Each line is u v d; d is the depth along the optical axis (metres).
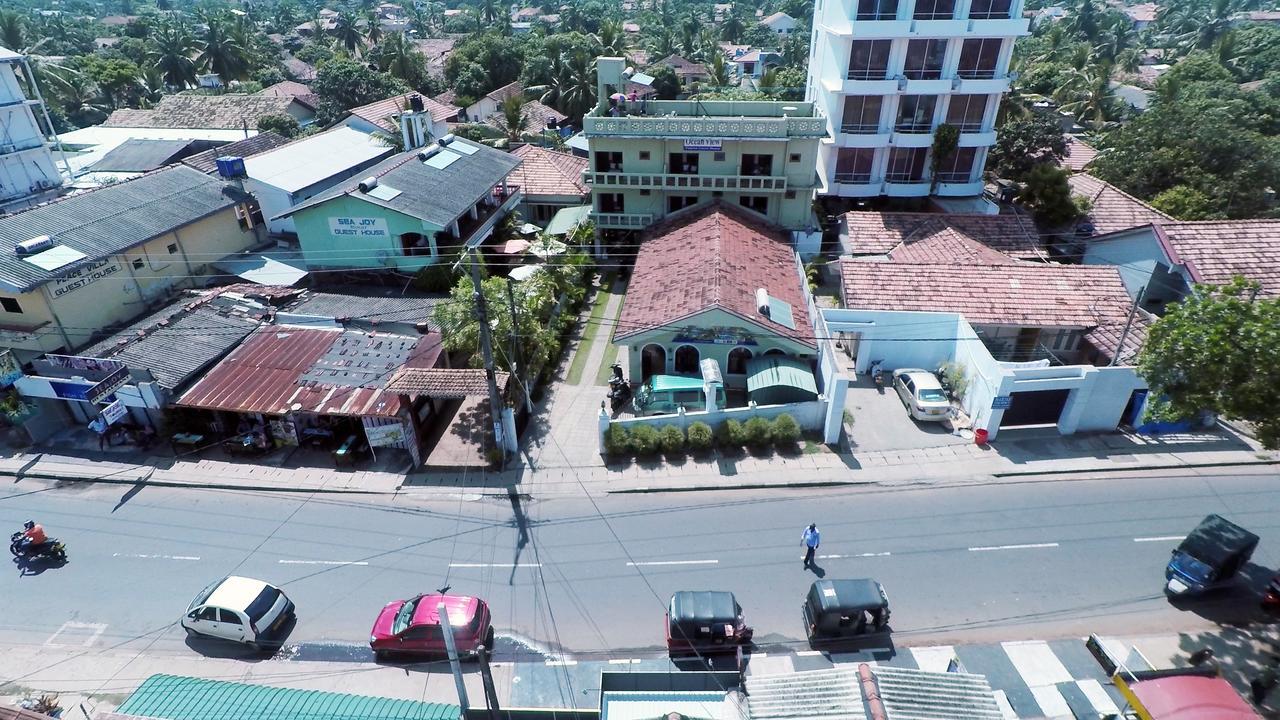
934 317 31.67
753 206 43.12
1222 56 90.19
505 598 22.30
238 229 41.97
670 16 165.12
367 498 26.75
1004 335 33.03
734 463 27.91
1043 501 25.52
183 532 25.27
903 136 45.75
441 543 24.53
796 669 19.61
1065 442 28.42
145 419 30.28
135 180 39.62
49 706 18.59
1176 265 33.28
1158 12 145.38
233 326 33.12
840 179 48.19
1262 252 33.38
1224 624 20.61
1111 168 48.41
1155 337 21.42
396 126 54.44
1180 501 25.27
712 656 20.03
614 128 40.56
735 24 145.62
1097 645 19.66
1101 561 22.89
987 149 46.53
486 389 27.09
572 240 43.16
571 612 21.73
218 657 20.61
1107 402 28.31
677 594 20.36
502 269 41.12
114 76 82.56
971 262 35.50
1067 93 80.44
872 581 20.50
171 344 31.23
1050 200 42.12
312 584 22.95
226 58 94.19
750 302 31.66
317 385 28.78
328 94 77.25
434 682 19.70
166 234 36.41
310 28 154.50
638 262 38.59
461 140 46.91
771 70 87.94
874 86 44.25
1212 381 19.88
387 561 23.83
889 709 13.82
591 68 81.38
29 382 28.88
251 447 28.91
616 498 26.42
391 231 37.62
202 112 70.81
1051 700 18.53
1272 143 44.47
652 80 81.62
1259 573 22.34
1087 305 32.53
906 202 48.19
